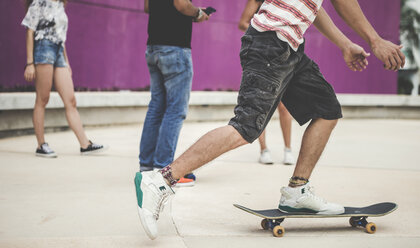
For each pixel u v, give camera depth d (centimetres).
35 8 481
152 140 380
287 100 260
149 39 376
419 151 598
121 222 263
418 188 369
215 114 1011
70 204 301
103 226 255
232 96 1001
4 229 246
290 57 237
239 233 247
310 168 255
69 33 844
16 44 764
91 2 880
